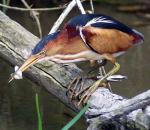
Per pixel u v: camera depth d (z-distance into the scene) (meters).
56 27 8.60
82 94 7.58
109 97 7.40
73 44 7.38
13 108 9.61
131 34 7.55
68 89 7.68
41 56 7.42
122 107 6.89
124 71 11.70
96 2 14.59
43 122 9.20
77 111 7.81
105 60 7.73
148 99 6.77
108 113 6.97
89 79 7.71
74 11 13.70
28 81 10.50
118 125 7.05
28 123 9.16
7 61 8.84
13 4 12.95
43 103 9.83
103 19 7.45
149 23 13.83
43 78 8.08
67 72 7.92
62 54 7.43
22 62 8.41
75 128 9.12
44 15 13.27
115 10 14.39
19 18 12.61
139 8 14.51
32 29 12.31
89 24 7.36
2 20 8.67
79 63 11.21
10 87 10.39
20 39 8.52
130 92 10.68
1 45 8.58
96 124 7.05
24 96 10.04
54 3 13.27
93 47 7.34
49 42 7.43
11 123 9.05
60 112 9.55
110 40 7.38
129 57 12.44
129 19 13.96
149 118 6.89
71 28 7.37
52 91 8.08
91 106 7.38
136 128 6.98
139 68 11.87
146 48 12.86
